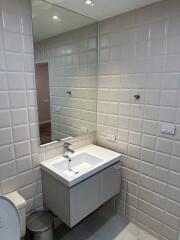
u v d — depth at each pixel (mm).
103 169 1652
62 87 1721
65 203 1440
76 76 1838
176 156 1521
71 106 1858
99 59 1957
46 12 1463
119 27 1715
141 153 1758
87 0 1406
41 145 1612
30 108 1471
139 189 1844
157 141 1621
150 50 1537
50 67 1580
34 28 1396
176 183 1562
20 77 1369
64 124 1800
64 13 1595
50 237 1556
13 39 1288
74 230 1883
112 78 1869
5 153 1378
